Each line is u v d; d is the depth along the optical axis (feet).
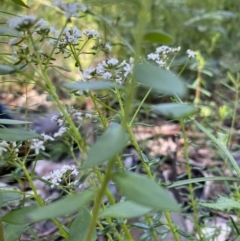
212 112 1.64
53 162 1.55
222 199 0.73
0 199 0.56
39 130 1.55
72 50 0.70
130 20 2.18
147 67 0.42
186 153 0.87
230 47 2.15
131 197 0.44
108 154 0.41
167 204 0.43
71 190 0.68
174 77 0.41
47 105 1.82
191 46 2.09
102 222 0.72
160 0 2.21
